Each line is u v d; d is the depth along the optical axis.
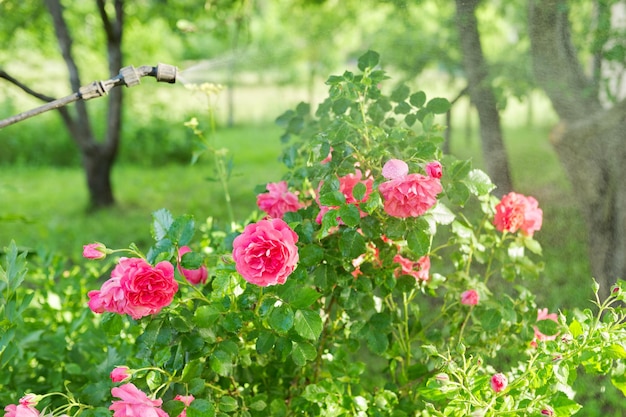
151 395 1.54
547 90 2.04
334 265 1.82
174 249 1.73
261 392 2.08
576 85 2.02
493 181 2.06
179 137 9.93
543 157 2.02
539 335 1.95
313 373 2.11
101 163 7.44
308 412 2.00
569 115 2.01
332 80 1.84
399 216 1.64
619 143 1.96
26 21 7.36
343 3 3.25
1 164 10.05
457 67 2.15
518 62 2.09
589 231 2.00
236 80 2.76
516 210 1.90
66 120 7.27
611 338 1.58
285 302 1.65
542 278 2.07
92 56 9.56
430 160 1.73
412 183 1.58
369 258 1.92
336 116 2.09
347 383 2.06
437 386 1.55
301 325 1.63
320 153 1.82
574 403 1.51
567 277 2.04
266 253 1.50
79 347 2.34
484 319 1.89
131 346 2.27
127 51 9.12
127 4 7.07
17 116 1.72
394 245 1.86
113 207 7.44
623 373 1.63
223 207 6.95
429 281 2.09
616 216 1.98
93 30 8.46
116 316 1.65
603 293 2.00
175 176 8.78
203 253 2.18
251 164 5.53
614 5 2.04
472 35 2.13
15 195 8.17
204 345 1.76
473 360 1.88
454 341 2.09
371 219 1.75
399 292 2.00
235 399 1.90
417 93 2.06
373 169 1.84
